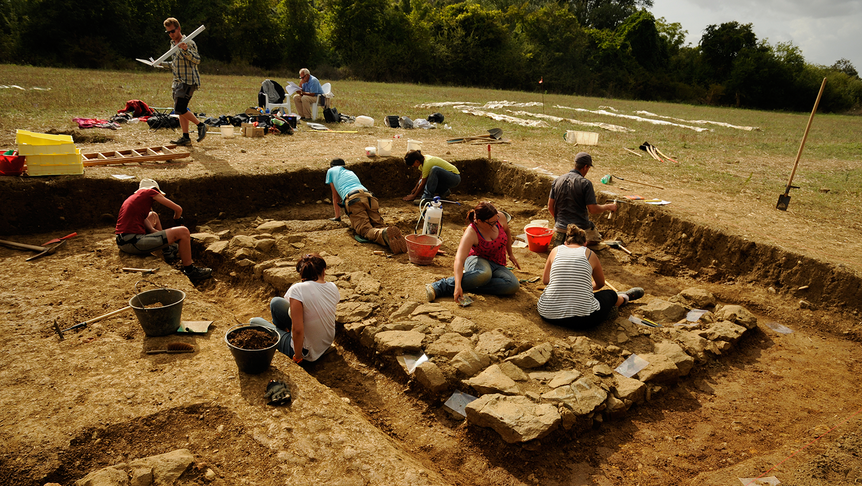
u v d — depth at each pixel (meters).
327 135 11.29
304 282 4.11
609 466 3.40
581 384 3.80
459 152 10.19
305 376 3.65
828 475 3.20
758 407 4.06
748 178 9.18
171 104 13.70
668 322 5.07
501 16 47.97
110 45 31.83
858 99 50.03
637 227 7.38
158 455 2.80
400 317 4.71
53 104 11.88
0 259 5.23
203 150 8.76
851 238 6.46
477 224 5.15
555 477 3.28
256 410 3.20
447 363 4.03
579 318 4.50
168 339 3.95
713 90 48.53
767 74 48.16
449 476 3.25
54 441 2.82
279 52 39.56
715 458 3.51
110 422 3.00
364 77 40.00
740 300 5.78
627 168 10.05
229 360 3.72
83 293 4.59
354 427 3.18
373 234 6.52
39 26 29.42
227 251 5.93
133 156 7.37
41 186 6.02
